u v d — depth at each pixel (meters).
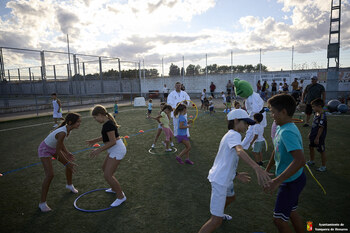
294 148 2.15
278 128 2.49
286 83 22.28
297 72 23.69
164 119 6.68
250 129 5.15
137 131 10.06
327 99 17.16
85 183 4.75
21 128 11.58
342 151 6.32
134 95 28.78
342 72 21.19
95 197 4.10
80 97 24.23
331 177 4.67
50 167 3.72
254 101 6.42
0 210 3.73
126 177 4.96
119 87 27.44
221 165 2.47
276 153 2.49
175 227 3.15
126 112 17.31
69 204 3.88
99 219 3.39
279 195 2.39
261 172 2.06
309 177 4.71
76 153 6.95
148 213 3.53
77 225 3.26
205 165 5.61
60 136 3.64
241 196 3.99
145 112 17.12
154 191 4.27
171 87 31.84
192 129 10.12
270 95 24.08
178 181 4.71
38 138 9.30
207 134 9.05
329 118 11.84
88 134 9.67
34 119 14.88
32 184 4.79
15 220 3.42
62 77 25.20
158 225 3.21
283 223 2.36
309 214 3.38
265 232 2.98
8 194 4.33
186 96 8.41
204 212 3.53
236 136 2.39
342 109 13.28
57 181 4.88
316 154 6.16
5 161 6.38
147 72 33.28
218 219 2.44
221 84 28.44
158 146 7.53
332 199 3.80
